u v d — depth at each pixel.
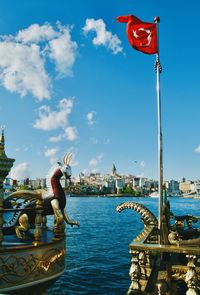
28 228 10.52
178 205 155.00
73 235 39.38
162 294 7.55
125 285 17.17
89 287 16.72
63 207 11.13
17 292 8.98
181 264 9.18
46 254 9.75
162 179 9.55
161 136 10.02
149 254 9.81
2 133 9.52
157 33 11.23
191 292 6.86
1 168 9.10
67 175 11.34
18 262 8.95
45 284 9.77
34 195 9.98
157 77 10.69
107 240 34.97
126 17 11.41
